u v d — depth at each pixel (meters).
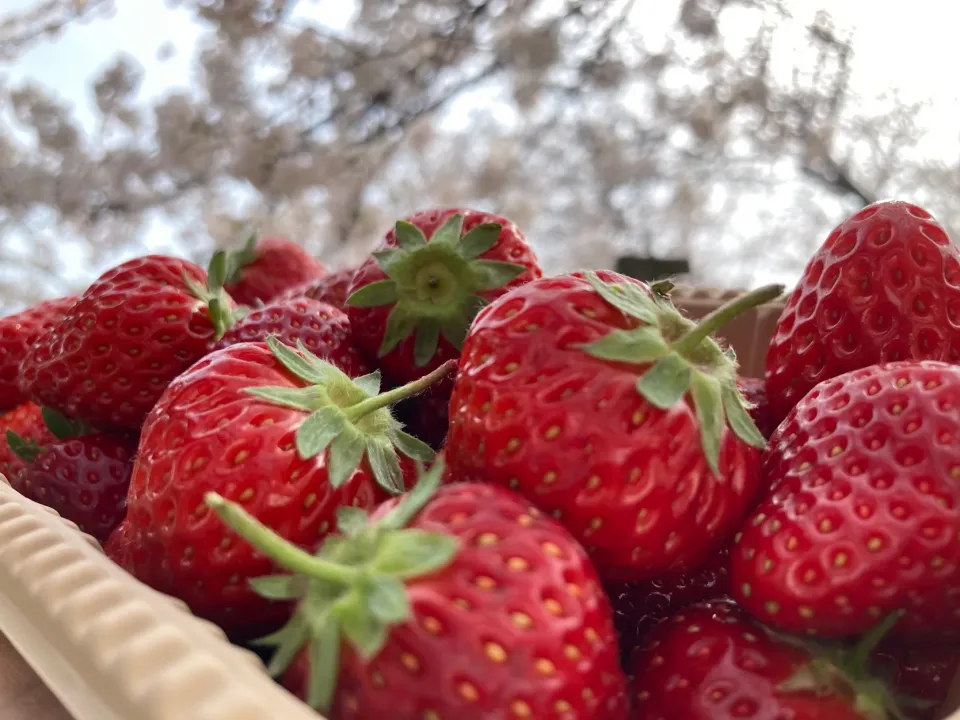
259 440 0.09
